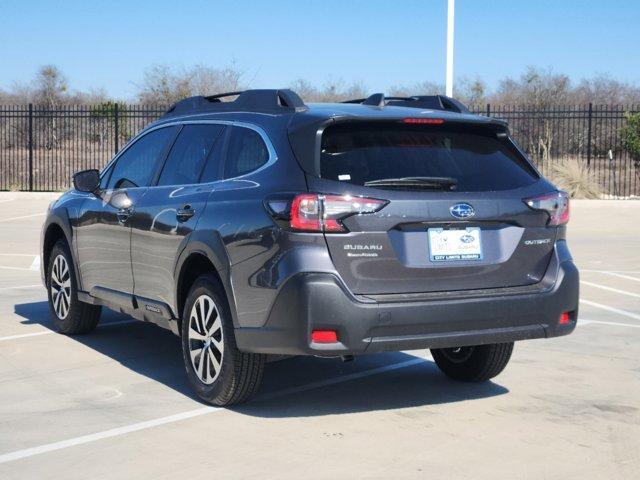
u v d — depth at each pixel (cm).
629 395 630
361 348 523
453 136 581
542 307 566
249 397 583
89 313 808
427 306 532
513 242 566
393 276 534
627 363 727
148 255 664
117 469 477
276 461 490
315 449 510
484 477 466
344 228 524
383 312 523
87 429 546
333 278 520
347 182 532
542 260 578
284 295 523
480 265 554
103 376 679
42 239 851
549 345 797
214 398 585
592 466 484
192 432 541
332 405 602
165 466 482
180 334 640
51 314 845
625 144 2733
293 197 527
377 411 587
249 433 539
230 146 613
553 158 2917
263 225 539
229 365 568
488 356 638
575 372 696
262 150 578
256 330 539
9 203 2506
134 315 707
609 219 2080
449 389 645
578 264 1392
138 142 741
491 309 549
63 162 3488
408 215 535
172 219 629
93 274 761
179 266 617
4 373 687
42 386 649
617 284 1180
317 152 540
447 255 546
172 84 4122
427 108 637
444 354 674
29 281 1176
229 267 560
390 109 583
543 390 643
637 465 486
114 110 2770
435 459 494
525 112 2822
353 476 467
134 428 548
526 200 570
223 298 573
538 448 513
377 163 547
